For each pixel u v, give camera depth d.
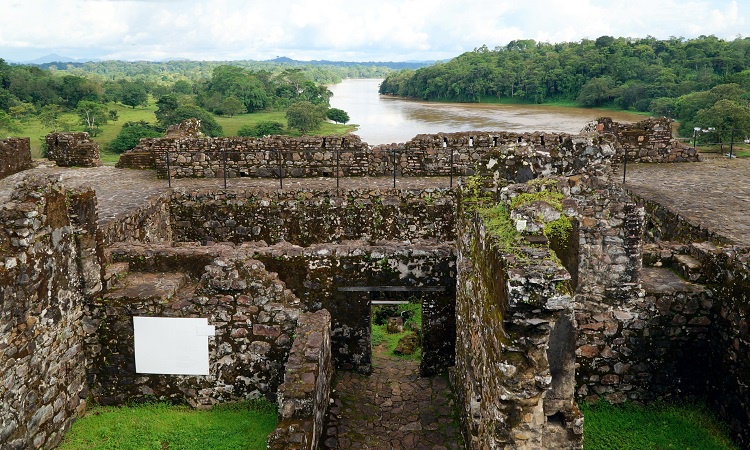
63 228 8.12
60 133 18.95
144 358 8.79
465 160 15.82
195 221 13.92
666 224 12.61
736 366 7.94
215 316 8.62
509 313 5.52
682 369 8.75
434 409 9.01
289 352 8.40
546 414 6.68
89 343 8.73
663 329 8.63
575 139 8.23
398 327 13.58
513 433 5.70
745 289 7.79
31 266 7.44
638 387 8.83
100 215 11.37
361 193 13.71
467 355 7.98
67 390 8.27
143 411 8.70
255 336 8.68
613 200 8.28
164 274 9.59
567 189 8.22
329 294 10.02
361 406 9.11
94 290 8.63
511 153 8.20
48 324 7.80
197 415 8.61
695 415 8.41
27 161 18.20
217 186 14.67
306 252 9.89
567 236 7.71
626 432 8.09
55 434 7.95
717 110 36.47
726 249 8.59
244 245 10.38
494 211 7.20
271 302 8.59
